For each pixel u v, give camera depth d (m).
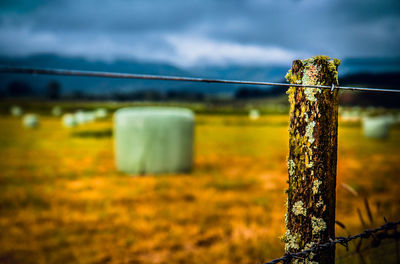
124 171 7.38
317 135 1.08
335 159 1.13
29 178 6.80
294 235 1.14
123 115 7.29
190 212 4.58
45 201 5.12
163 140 7.25
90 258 3.17
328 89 1.07
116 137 7.68
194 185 6.27
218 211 4.62
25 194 5.53
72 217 4.36
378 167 8.16
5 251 3.30
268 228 3.70
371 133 15.77
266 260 2.60
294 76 1.10
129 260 3.14
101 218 4.33
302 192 1.11
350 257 2.13
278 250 2.79
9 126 21.97
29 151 10.79
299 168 1.11
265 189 5.99
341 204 4.59
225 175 7.28
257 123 28.73
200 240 3.59
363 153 10.60
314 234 1.11
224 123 28.61
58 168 7.93
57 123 25.25
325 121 1.08
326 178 1.10
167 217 4.37
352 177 6.94
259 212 4.52
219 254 3.08
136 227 3.99
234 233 3.67
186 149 7.59
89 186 6.12
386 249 2.21
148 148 7.16
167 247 3.43
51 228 3.96
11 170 7.62
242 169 8.08
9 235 3.72
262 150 11.82
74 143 13.12
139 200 5.20
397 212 3.04
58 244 3.49
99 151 10.92
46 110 48.31
